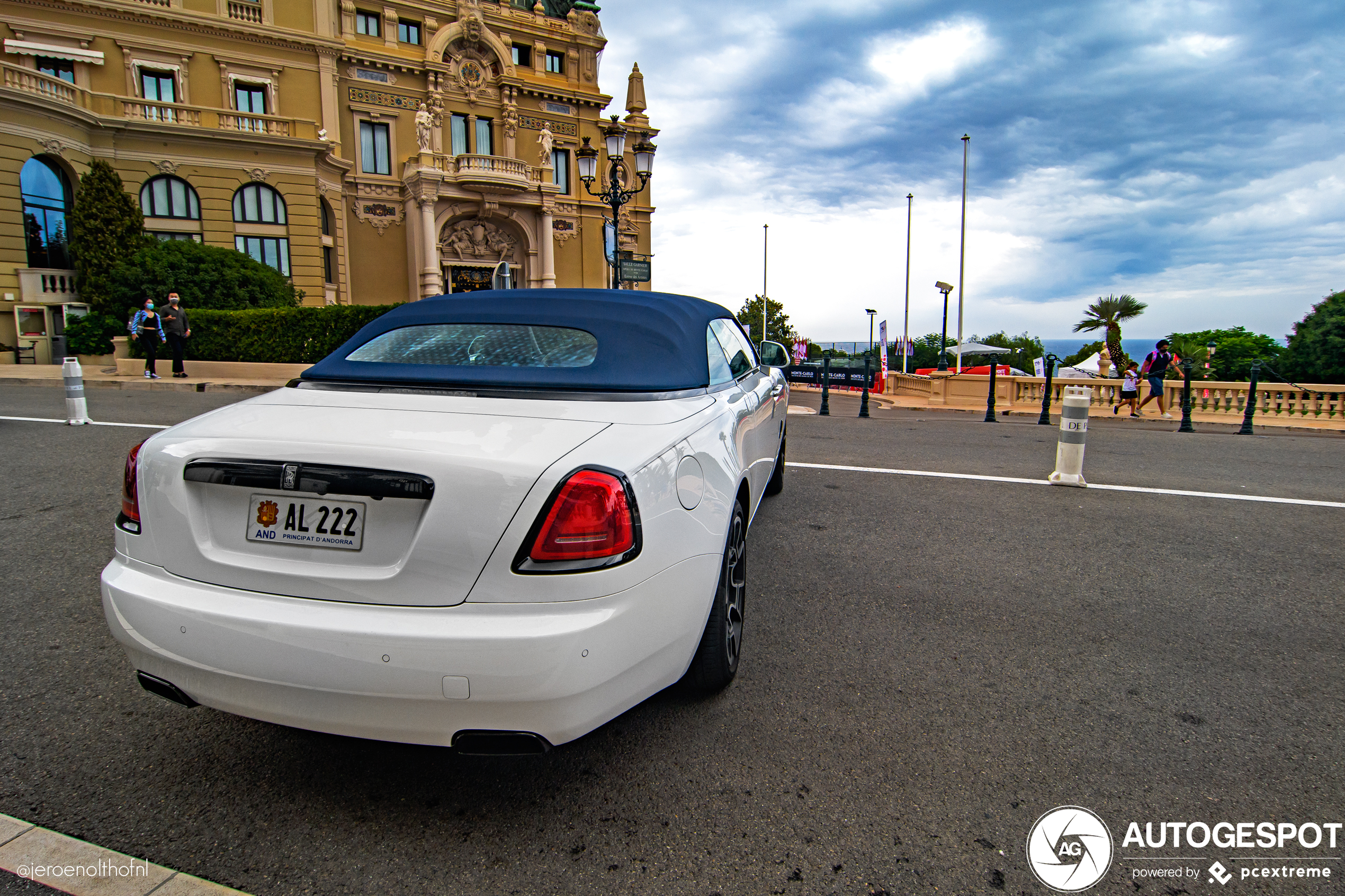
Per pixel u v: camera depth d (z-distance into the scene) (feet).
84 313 68.28
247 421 7.11
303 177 85.35
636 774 7.48
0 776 7.27
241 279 68.80
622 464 6.53
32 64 77.82
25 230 68.69
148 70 83.51
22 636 10.37
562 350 8.78
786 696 9.02
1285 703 9.04
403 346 9.06
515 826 6.71
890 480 21.86
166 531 6.63
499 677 5.81
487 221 107.45
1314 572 13.91
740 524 9.48
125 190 74.59
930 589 12.76
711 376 10.07
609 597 6.17
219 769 7.50
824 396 46.37
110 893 5.78
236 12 88.12
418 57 102.89
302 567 6.23
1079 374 86.94
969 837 6.61
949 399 61.72
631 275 51.39
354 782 7.34
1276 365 79.30
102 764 7.52
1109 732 8.32
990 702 8.95
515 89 110.11
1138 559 14.55
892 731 8.29
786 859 6.31
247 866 6.16
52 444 25.00
